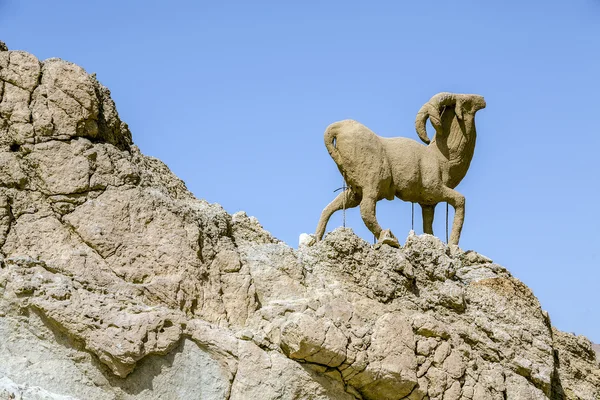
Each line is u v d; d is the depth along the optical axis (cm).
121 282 3020
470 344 3550
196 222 3259
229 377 3031
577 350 4034
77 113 3144
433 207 4094
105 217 3088
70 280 2938
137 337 2892
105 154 3167
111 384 2878
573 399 3922
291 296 3325
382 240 3600
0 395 2656
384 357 3269
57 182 3069
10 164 3047
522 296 3809
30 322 2848
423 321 3416
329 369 3175
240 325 3198
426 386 3344
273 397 3058
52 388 2811
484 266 3872
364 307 3406
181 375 2972
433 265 3622
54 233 3019
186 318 3014
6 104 3095
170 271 3119
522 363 3591
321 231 3941
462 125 4091
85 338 2856
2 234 2966
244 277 3275
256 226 3497
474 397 3419
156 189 3272
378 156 3881
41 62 3177
